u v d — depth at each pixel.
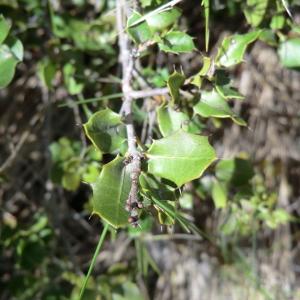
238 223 0.48
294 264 0.66
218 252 0.62
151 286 0.66
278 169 0.64
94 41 0.47
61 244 0.59
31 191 0.61
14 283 0.51
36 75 0.56
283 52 0.40
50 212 0.56
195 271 0.65
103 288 0.50
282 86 0.62
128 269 0.55
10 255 0.59
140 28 0.34
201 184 0.43
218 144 0.62
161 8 0.33
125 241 0.62
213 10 0.44
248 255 0.64
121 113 0.34
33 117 0.58
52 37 0.48
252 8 0.39
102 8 0.49
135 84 0.43
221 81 0.34
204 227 0.60
